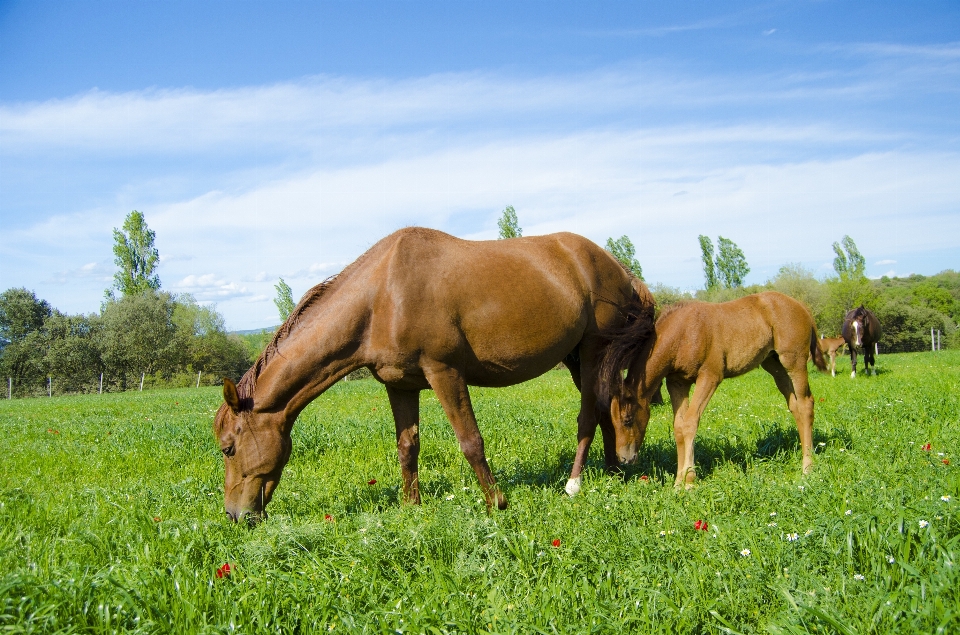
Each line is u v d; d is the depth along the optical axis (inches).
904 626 100.7
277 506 211.9
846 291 1838.1
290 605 119.7
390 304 192.4
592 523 159.6
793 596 114.1
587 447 225.8
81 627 110.6
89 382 2201.0
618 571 131.1
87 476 266.4
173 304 2292.1
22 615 108.9
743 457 255.3
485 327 200.7
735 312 235.1
